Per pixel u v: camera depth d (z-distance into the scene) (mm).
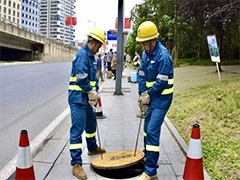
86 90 3633
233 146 4383
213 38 9984
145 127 3803
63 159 4164
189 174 2906
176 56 24688
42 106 8633
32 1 99750
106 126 6145
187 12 13828
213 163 3887
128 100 9703
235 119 5543
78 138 3643
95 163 3773
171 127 5789
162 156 4297
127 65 32938
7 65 30172
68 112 7840
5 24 35750
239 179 3426
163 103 3424
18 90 11703
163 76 3316
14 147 4922
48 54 54312
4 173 3900
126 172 3871
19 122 6625
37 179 3477
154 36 3385
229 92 7523
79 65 3580
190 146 2932
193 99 8156
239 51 23641
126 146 4801
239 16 11531
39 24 101750
